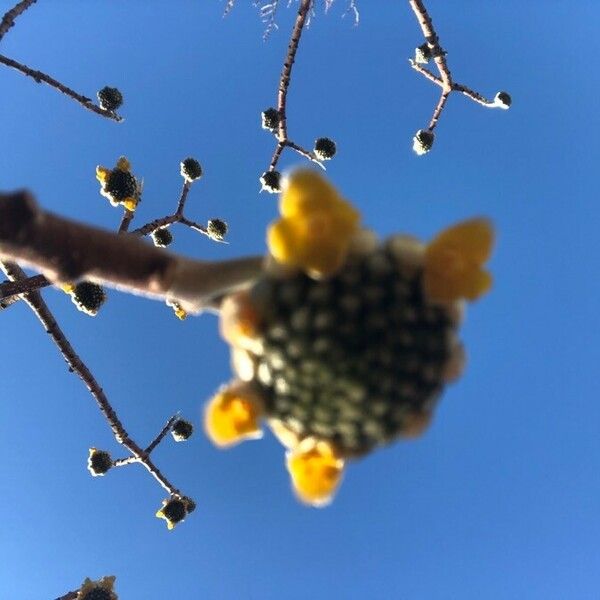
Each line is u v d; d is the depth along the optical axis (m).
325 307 0.23
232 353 0.25
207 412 0.25
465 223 0.24
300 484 0.25
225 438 0.25
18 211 0.23
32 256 0.24
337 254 0.23
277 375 0.24
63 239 0.24
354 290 0.23
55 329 0.62
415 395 0.24
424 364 0.24
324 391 0.24
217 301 0.26
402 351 0.24
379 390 0.24
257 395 0.25
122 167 0.63
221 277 0.25
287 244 0.23
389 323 0.24
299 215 0.23
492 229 0.24
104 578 0.70
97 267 0.25
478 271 0.24
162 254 0.26
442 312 0.25
